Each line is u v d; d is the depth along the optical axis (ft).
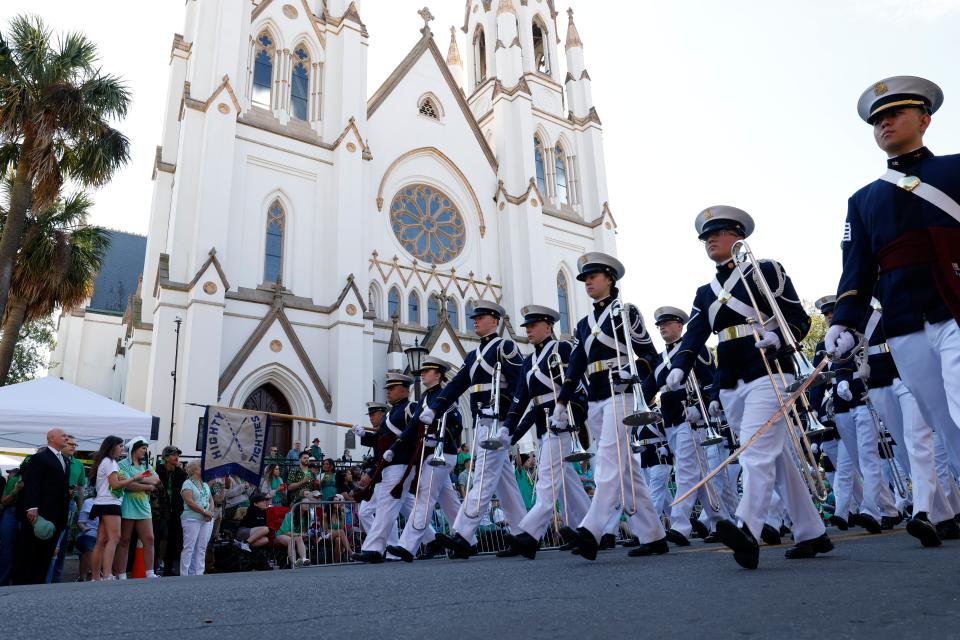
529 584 14.49
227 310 80.38
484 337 30.78
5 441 51.49
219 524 43.83
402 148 104.68
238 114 87.66
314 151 93.40
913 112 13.71
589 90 131.95
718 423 34.63
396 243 99.40
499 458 29.81
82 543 39.40
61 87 69.41
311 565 38.09
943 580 11.41
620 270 23.54
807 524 17.42
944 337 12.47
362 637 9.02
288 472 64.95
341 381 82.69
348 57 99.14
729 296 17.71
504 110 118.21
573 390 22.61
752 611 9.53
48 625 10.56
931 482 22.27
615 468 21.07
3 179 74.43
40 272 76.59
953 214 12.80
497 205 112.98
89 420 47.60
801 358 15.84
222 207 81.71
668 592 11.96
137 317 92.32
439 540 30.17
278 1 97.30
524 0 134.51
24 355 142.00
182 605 12.90
